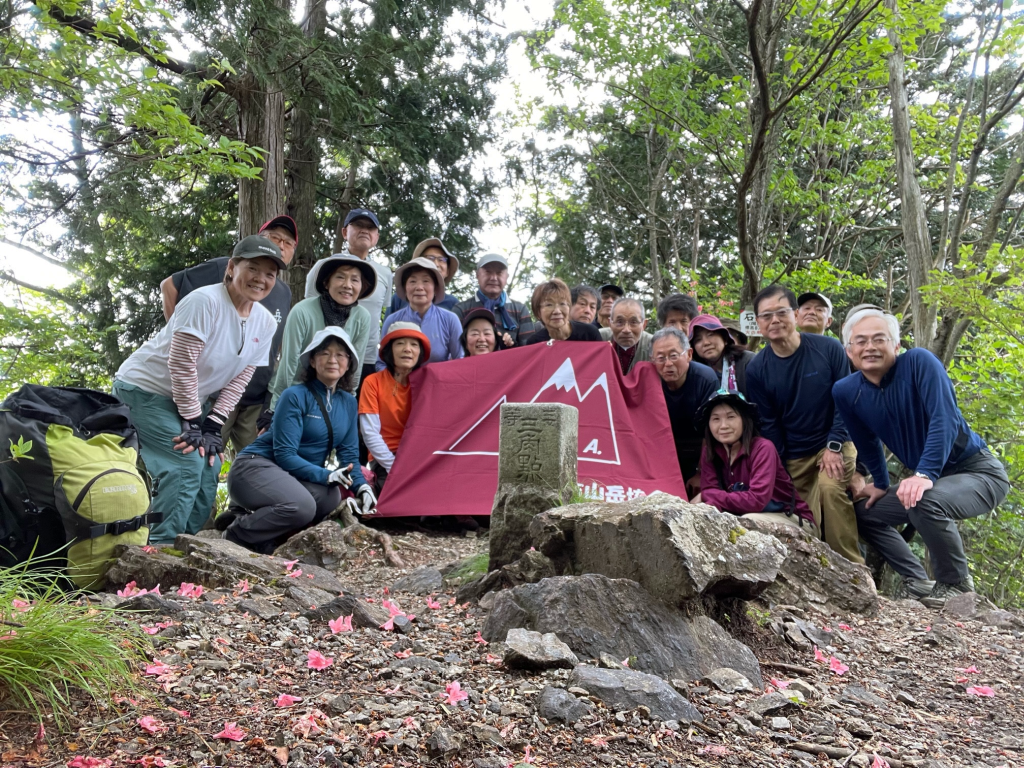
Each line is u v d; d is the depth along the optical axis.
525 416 4.18
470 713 2.50
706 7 12.99
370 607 3.53
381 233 16.42
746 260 8.78
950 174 9.88
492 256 7.45
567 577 3.21
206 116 10.91
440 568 4.52
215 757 2.10
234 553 4.13
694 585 3.10
